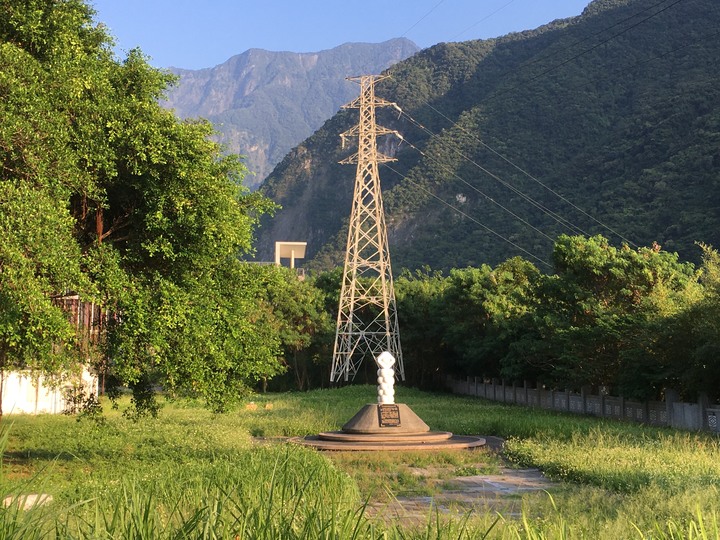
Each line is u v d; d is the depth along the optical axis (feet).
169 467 39.93
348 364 197.98
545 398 140.67
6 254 39.91
